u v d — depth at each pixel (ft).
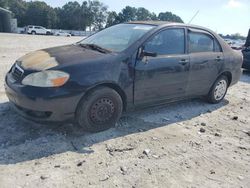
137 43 15.46
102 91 14.19
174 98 17.90
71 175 11.30
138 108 16.40
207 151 14.21
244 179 12.18
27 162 11.91
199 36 18.83
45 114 13.30
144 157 13.07
